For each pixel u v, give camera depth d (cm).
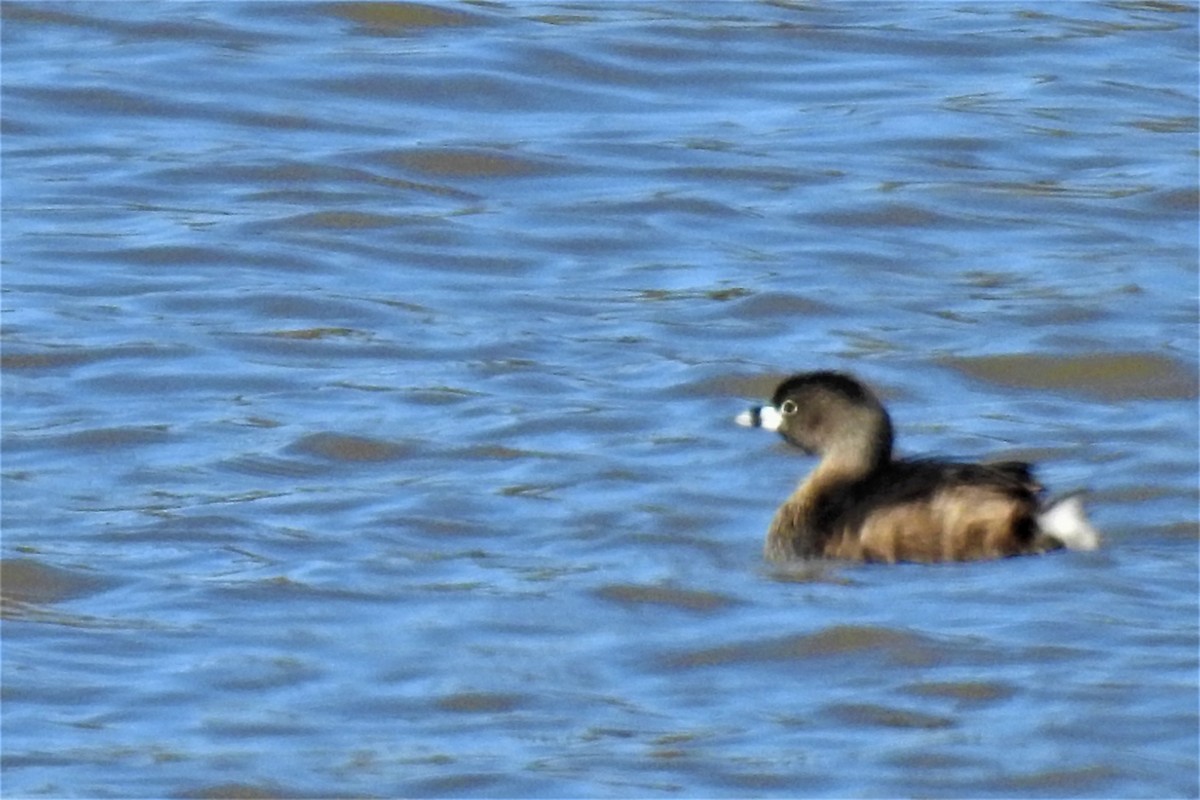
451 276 2203
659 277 2198
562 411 1873
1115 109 2611
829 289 2152
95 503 1688
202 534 1623
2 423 1848
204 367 1972
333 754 1309
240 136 2539
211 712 1359
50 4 2838
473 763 1295
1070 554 1572
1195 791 1259
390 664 1416
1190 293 2131
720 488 1716
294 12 2862
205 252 2234
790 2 2934
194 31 2805
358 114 2600
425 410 1880
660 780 1280
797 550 1589
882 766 1291
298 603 1504
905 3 2952
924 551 1570
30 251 2234
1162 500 1675
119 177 2427
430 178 2445
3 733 1334
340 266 2220
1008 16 2897
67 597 1523
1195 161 2462
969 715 1346
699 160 2481
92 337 2028
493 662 1418
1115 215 2338
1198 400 1908
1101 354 1969
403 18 2855
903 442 1811
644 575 1548
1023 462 1669
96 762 1300
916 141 2527
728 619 1477
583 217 2341
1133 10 2920
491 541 1616
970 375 1962
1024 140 2525
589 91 2681
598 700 1373
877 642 1434
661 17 2873
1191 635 1434
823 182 2427
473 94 2666
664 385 1934
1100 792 1262
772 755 1304
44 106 2595
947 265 2219
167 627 1470
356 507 1675
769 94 2684
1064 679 1378
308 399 1903
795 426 1642
